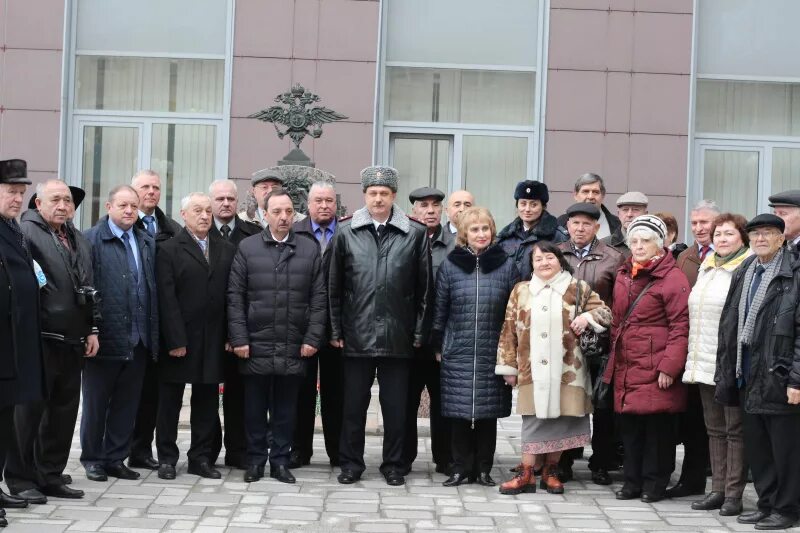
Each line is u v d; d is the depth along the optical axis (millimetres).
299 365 8273
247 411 8336
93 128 15766
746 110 16016
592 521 7281
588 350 7973
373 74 15516
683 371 7773
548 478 8195
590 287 8320
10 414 7160
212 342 8320
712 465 7785
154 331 8273
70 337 7590
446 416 8266
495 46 15906
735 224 7785
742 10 15977
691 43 15656
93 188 15758
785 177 16016
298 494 7859
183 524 6941
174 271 8273
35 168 15484
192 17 15758
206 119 15711
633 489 8000
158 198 8992
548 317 8109
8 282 7004
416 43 15898
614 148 15656
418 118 15891
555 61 15672
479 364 8219
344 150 15500
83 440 8234
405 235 8375
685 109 15664
